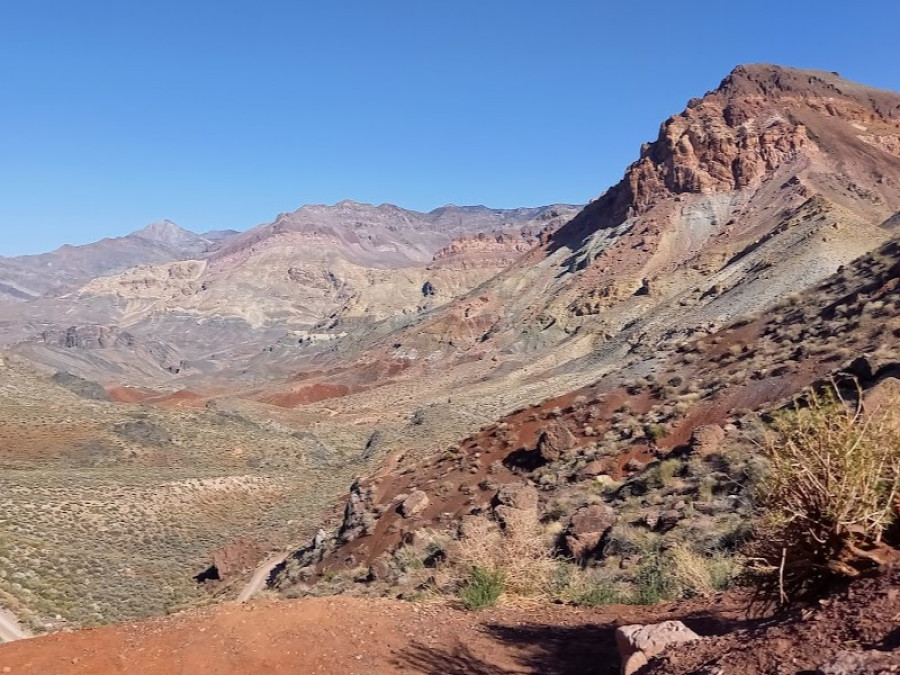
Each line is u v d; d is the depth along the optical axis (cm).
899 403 484
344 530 3341
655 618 801
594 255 15750
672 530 1398
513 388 9819
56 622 3312
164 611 3722
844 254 8900
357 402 12625
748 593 794
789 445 496
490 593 961
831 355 2534
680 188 15575
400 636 760
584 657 684
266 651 709
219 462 7744
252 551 4438
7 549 3938
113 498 5497
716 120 16450
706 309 9206
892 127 17112
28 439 7006
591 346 11625
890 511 478
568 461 2780
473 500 2808
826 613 436
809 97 17212
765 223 12812
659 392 3250
